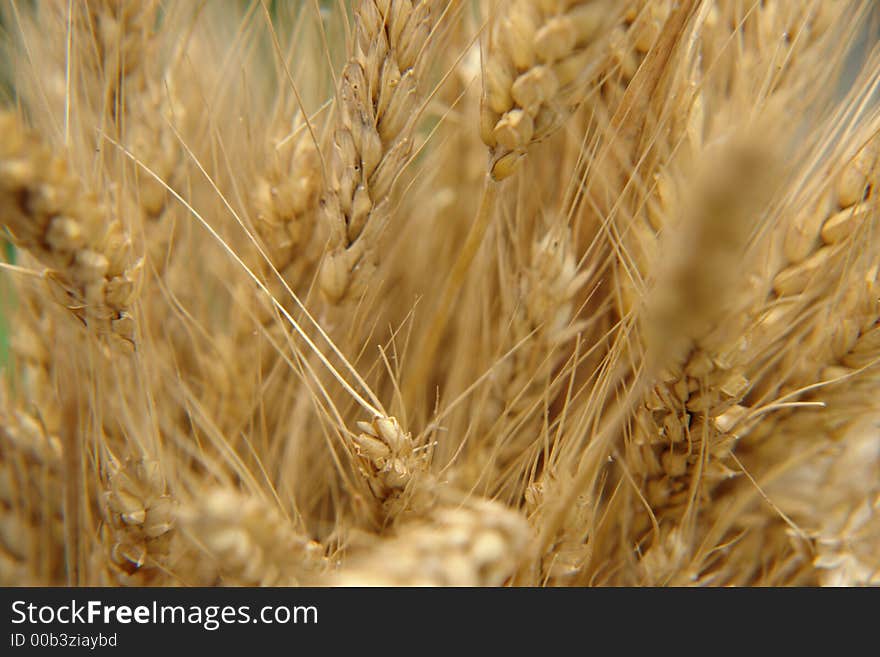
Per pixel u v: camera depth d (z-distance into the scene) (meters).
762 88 0.46
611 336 0.49
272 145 0.49
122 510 0.44
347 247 0.47
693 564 0.47
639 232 0.46
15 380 0.49
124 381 0.47
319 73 0.52
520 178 0.48
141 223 0.47
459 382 0.49
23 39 0.49
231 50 0.51
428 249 0.51
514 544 0.41
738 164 0.38
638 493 0.47
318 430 0.49
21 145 0.41
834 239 0.46
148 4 0.48
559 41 0.43
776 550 0.49
